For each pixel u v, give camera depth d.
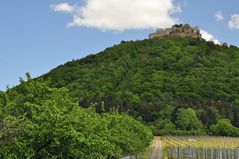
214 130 168.62
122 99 185.75
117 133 45.41
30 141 22.61
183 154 68.50
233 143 116.44
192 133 168.00
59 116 23.88
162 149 102.88
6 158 21.91
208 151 63.03
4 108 23.56
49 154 23.61
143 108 180.25
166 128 174.25
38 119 23.47
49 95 27.39
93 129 27.84
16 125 20.20
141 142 68.06
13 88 26.92
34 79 27.80
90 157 25.45
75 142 23.89
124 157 53.94
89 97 167.75
